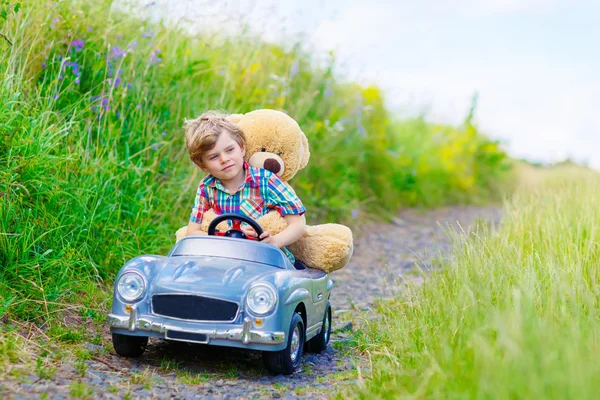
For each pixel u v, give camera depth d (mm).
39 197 5559
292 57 11164
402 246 10219
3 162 5426
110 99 7094
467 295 4324
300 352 4527
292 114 10094
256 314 4090
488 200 17781
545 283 4496
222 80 9250
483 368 3219
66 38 7312
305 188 10188
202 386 4043
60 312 5023
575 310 3756
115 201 6391
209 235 4715
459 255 5336
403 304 5723
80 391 3605
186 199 7621
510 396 2971
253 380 4262
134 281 4270
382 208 12914
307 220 10000
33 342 4391
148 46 8008
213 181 5062
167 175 7566
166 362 4477
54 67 7016
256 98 9555
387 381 3836
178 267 4363
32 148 5621
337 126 11242
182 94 8305
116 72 7133
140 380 3992
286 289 4207
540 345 3148
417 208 14430
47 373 3877
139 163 6973
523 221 6773
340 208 10680
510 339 3084
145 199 6688
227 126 4945
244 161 5117
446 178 16578
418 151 15805
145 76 7855
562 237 5961
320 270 5090
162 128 7859
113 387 3785
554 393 2838
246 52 9953
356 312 6445
